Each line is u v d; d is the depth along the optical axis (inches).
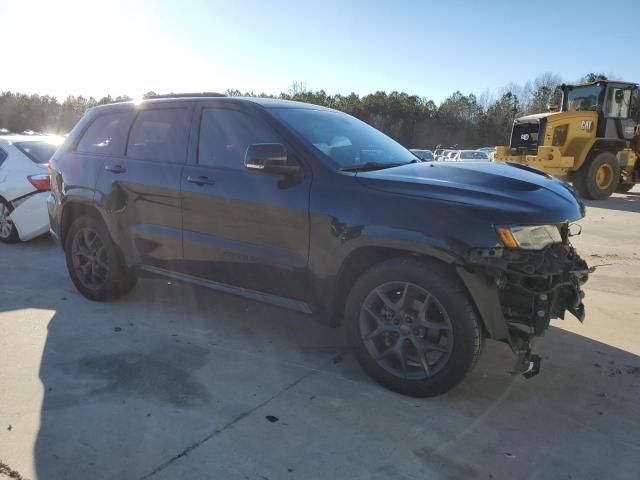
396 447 105.7
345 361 144.7
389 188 123.0
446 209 114.1
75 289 207.9
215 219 150.0
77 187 185.5
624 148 569.0
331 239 127.6
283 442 107.0
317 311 136.6
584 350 151.3
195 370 138.3
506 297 117.4
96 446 105.1
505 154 599.2
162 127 169.2
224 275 153.0
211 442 106.7
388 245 119.1
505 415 117.6
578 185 545.3
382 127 3053.6
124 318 175.9
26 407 119.3
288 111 152.8
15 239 288.2
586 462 101.7
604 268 240.7
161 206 162.7
